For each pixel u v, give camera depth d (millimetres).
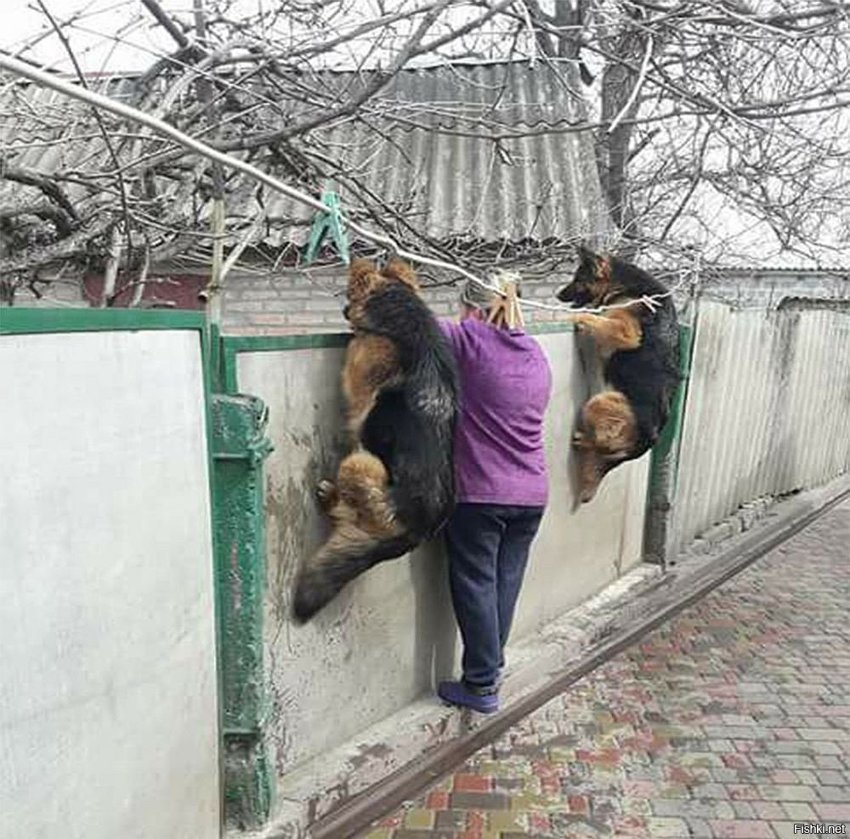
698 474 5977
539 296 6609
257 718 2508
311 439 2781
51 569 1691
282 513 2684
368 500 2695
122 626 1918
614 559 5156
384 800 3072
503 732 3703
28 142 3664
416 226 5562
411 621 3424
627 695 4090
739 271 10273
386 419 2732
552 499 4328
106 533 1842
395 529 2744
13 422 1577
